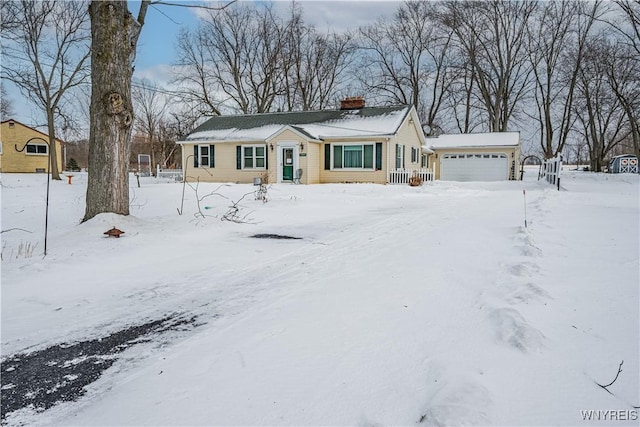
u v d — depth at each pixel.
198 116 38.81
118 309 4.16
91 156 8.15
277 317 3.82
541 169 32.38
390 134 21.50
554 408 2.27
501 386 2.50
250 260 6.02
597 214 9.02
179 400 2.54
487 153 30.83
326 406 2.41
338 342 3.24
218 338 3.43
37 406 2.54
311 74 42.28
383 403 2.42
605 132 42.00
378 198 15.31
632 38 28.64
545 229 7.16
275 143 22.66
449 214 10.42
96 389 2.72
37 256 6.19
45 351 3.28
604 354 2.83
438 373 2.68
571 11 35.19
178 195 15.07
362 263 5.65
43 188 19.78
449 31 40.56
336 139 22.64
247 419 2.32
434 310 3.79
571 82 35.72
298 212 11.09
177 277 5.21
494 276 4.65
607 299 3.75
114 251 6.48
